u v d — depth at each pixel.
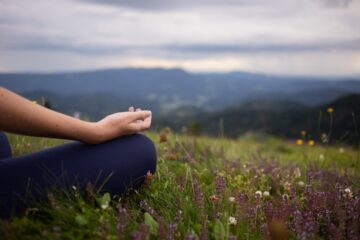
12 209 2.23
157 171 3.21
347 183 3.54
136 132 2.60
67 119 2.20
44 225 2.20
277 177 3.84
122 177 2.50
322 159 5.22
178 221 2.45
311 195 2.95
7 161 2.34
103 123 2.39
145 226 2.18
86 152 2.43
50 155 2.39
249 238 2.44
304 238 2.28
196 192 2.73
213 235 2.33
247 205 2.72
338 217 2.59
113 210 2.45
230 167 3.99
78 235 2.16
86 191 2.40
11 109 1.96
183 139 5.17
